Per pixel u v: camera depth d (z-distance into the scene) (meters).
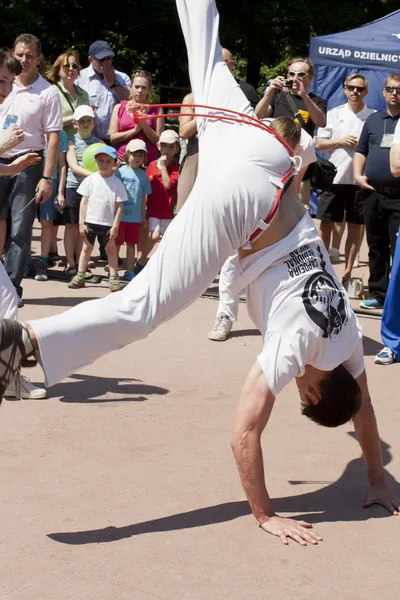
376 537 4.88
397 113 10.27
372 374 7.98
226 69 5.26
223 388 7.31
